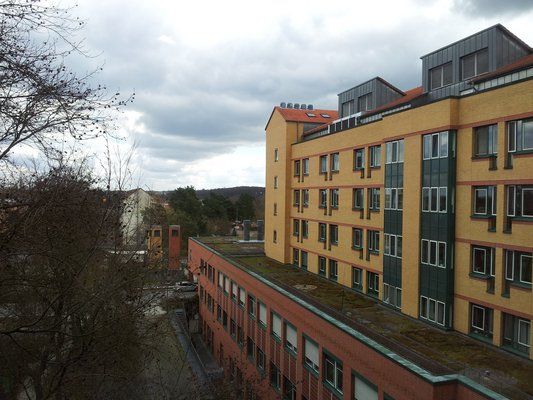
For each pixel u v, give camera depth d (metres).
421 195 19.39
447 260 17.88
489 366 13.94
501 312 15.65
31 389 14.95
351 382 15.49
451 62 21.38
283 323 22.17
